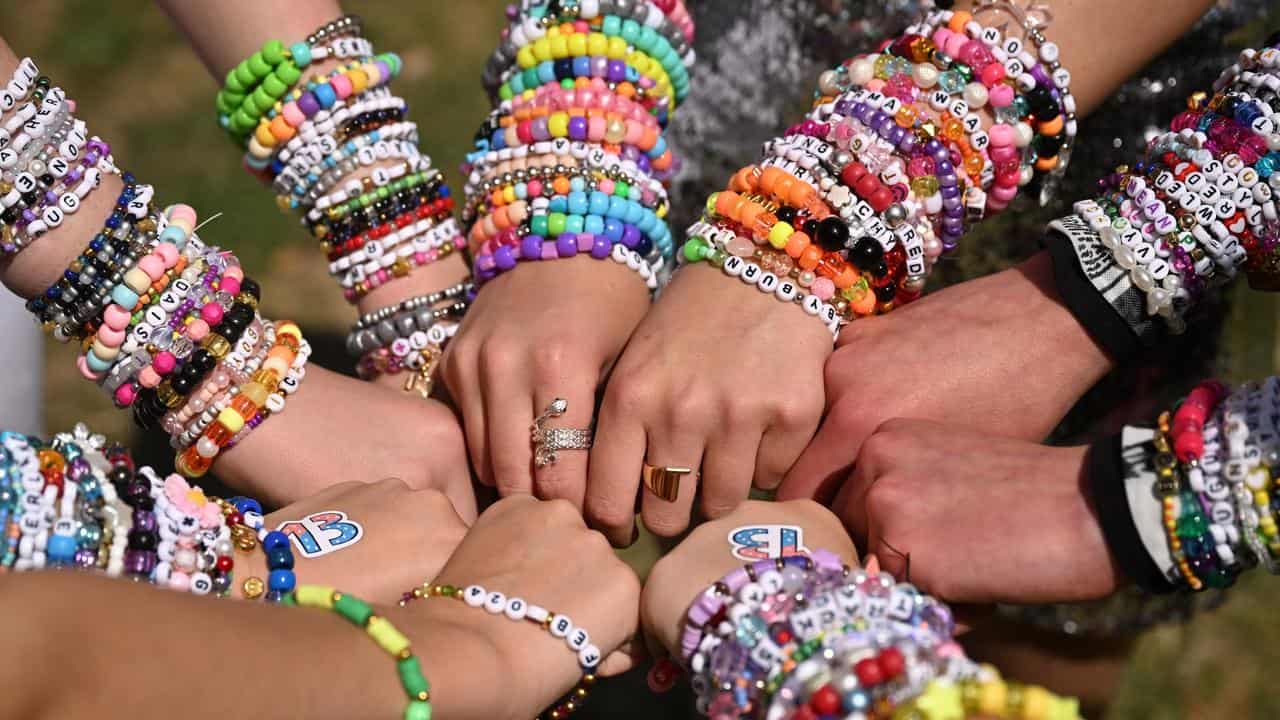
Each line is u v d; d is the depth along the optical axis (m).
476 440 1.83
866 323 1.81
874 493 1.56
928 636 1.26
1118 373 2.14
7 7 4.38
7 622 0.95
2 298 2.17
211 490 2.96
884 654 1.19
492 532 1.61
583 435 1.76
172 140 3.96
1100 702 2.37
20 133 1.67
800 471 1.76
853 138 1.75
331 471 1.81
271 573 1.51
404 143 2.01
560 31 1.95
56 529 1.31
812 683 1.22
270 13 1.97
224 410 1.75
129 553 1.37
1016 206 2.17
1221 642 2.87
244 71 1.92
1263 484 1.33
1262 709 2.76
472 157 1.97
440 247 1.99
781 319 1.77
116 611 1.01
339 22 1.96
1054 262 1.74
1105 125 2.10
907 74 1.80
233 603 1.13
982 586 1.48
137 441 3.18
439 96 4.01
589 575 1.54
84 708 0.96
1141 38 1.85
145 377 1.72
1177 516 1.37
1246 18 2.07
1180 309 1.69
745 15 2.27
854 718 1.18
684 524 1.76
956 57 1.79
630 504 1.75
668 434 1.71
